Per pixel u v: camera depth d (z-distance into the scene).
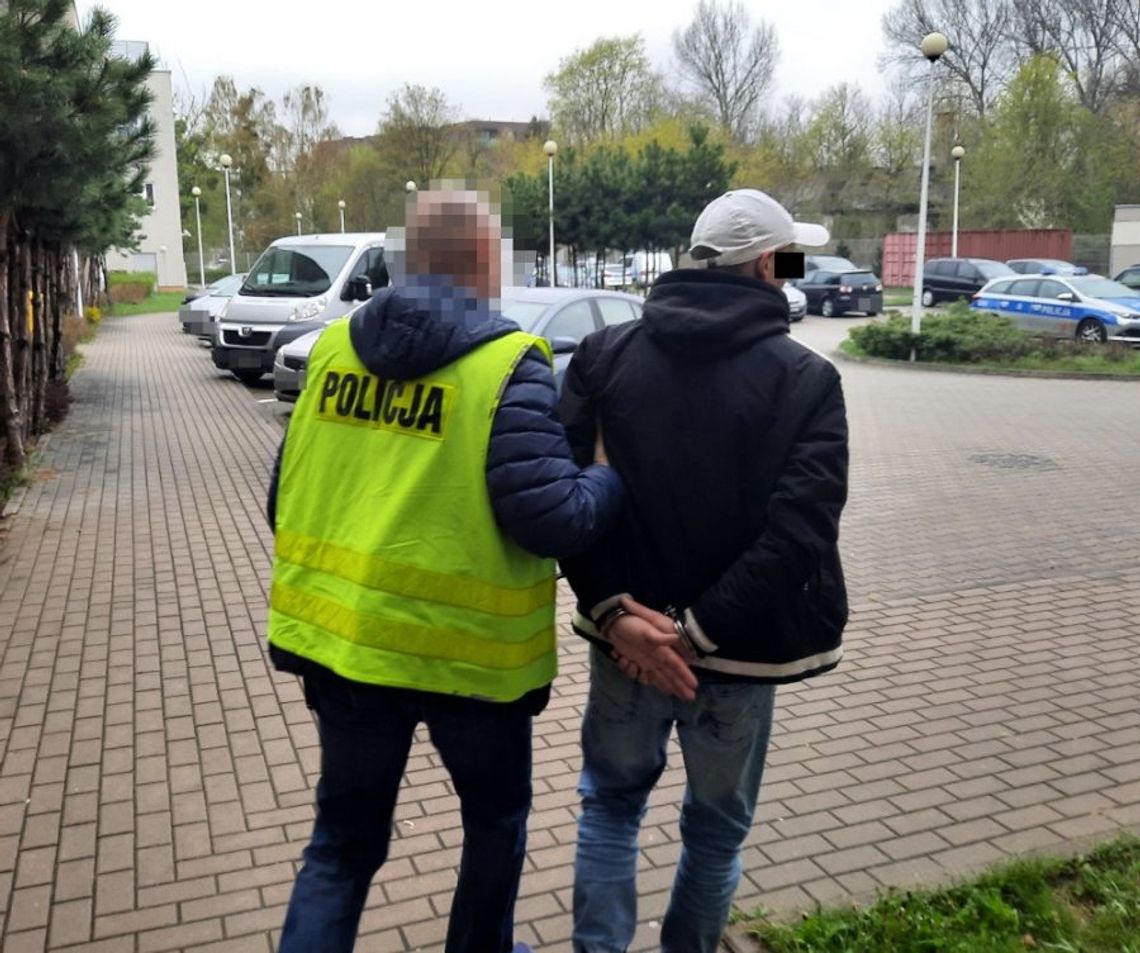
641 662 2.29
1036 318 22.89
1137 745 4.17
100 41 8.54
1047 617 5.71
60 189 8.37
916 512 8.19
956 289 31.86
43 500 8.47
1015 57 56.31
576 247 36.03
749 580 2.15
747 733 2.39
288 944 2.20
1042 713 4.48
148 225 60.69
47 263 12.73
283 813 3.68
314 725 4.37
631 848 2.57
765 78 69.56
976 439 11.64
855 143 61.47
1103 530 7.58
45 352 11.81
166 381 16.61
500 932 2.44
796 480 2.15
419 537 2.15
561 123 68.31
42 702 4.61
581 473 2.24
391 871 3.32
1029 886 3.11
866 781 3.89
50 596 6.07
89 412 13.23
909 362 19.86
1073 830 3.52
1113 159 47.06
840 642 2.39
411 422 2.17
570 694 4.79
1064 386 16.78
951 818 3.62
